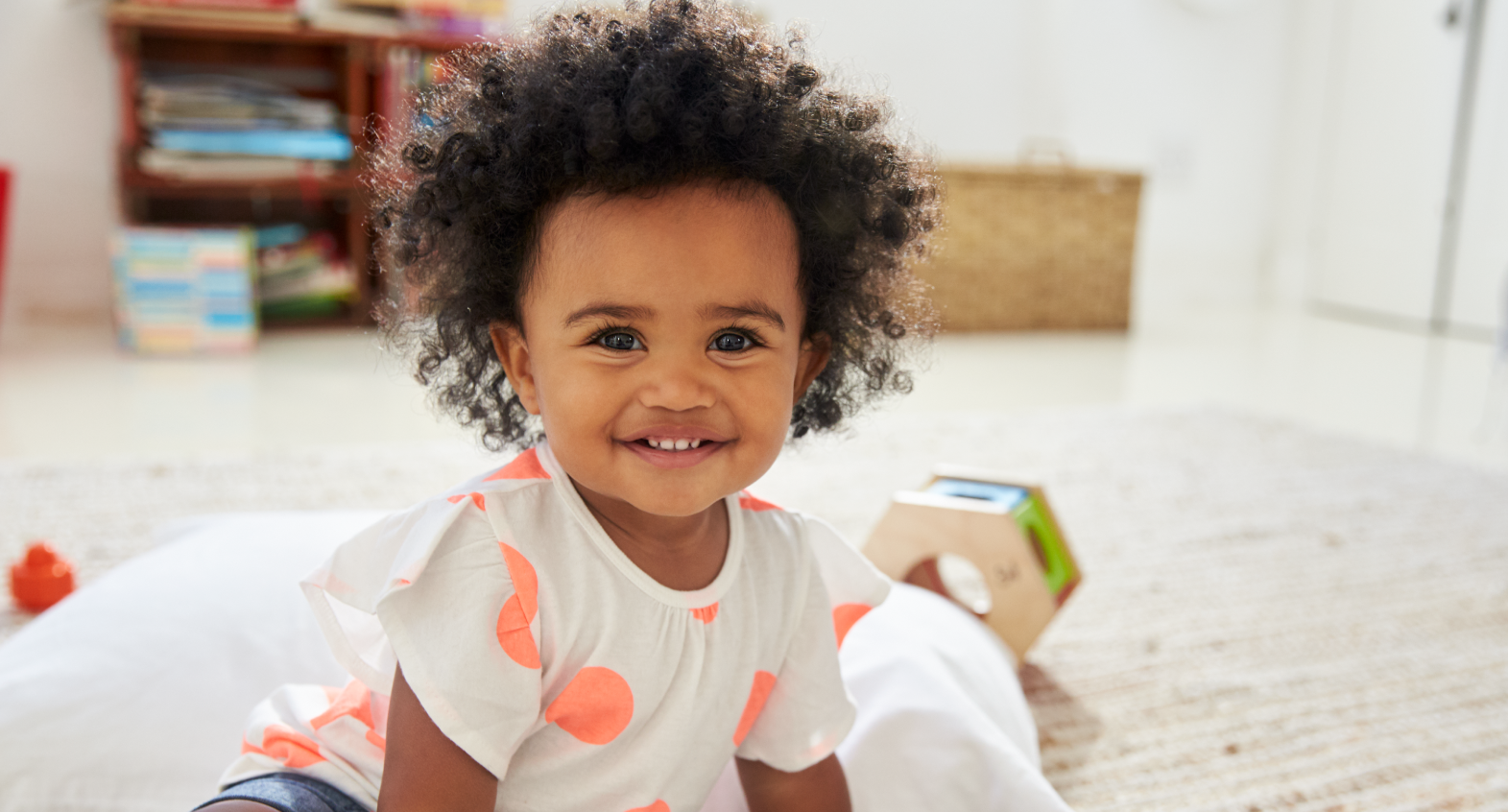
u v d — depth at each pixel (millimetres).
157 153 2904
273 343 3008
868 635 1041
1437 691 1330
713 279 569
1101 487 2016
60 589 1346
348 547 635
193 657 937
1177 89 4363
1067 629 1451
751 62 593
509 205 591
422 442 2127
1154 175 4414
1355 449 2324
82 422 2178
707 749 666
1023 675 1329
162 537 1226
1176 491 2008
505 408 720
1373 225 4238
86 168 3188
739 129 559
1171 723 1236
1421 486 2094
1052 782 1115
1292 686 1326
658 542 643
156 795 853
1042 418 2492
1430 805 1105
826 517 1785
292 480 1853
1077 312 3668
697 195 569
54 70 3121
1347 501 1988
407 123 721
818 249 626
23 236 3164
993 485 1360
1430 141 3994
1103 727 1221
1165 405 2668
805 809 739
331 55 3342
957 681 1016
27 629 994
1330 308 4426
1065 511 1880
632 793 636
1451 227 3949
